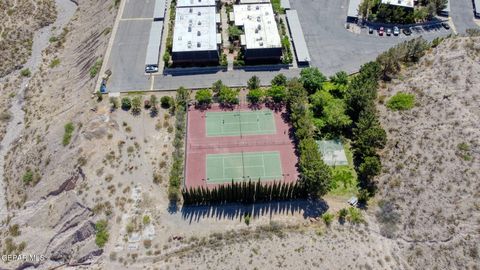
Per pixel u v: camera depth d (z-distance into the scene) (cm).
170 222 9738
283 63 13038
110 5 15362
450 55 11781
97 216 9844
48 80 13862
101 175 10512
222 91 11819
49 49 15012
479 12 14562
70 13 16575
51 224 10131
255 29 13312
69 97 12775
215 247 9212
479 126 10050
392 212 9575
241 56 13088
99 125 11338
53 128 11869
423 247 8919
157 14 14562
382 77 12375
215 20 13600
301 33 13862
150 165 10712
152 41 13638
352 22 14425
